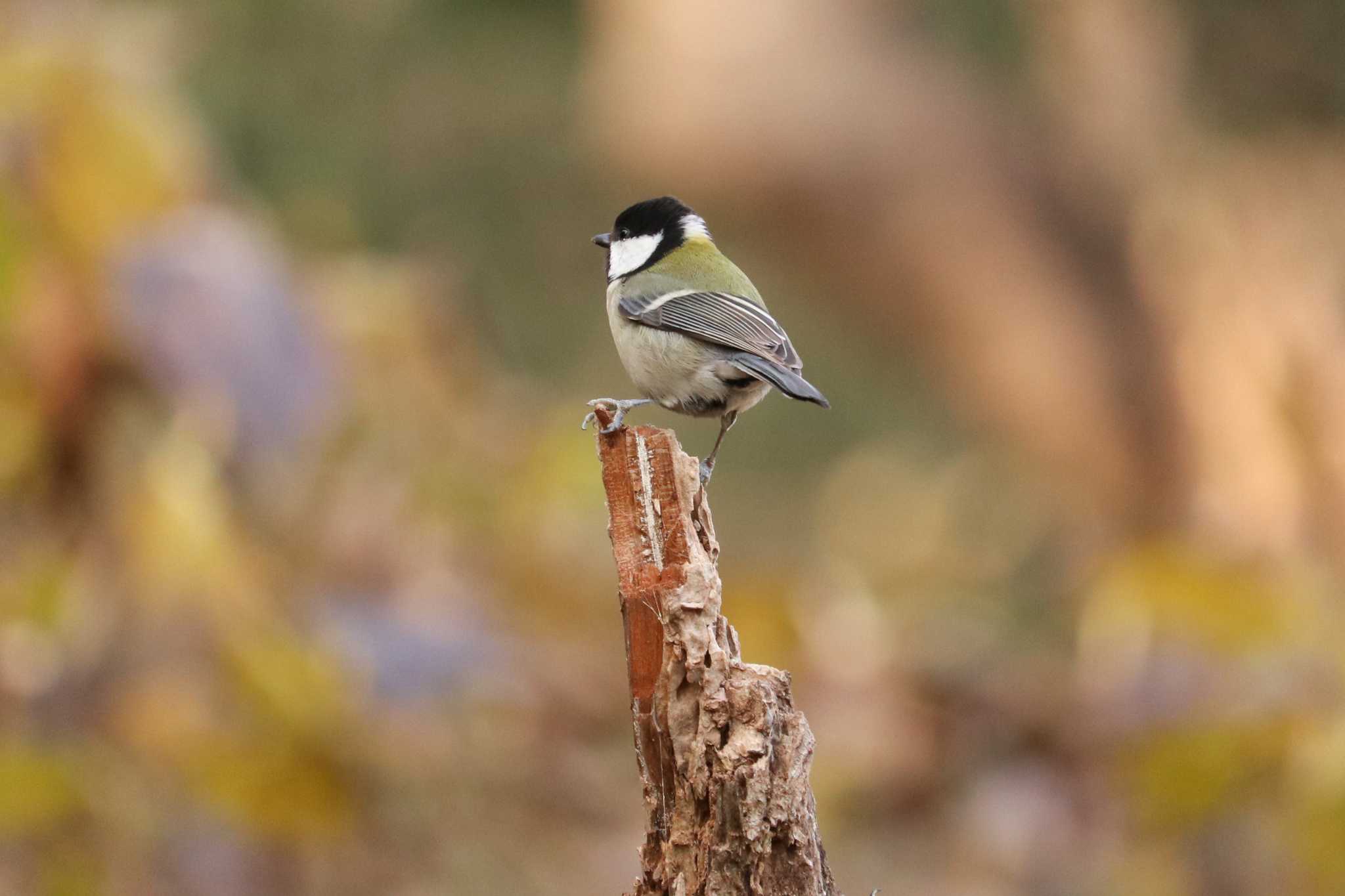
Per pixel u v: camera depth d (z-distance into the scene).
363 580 9.14
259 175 17.88
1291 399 10.09
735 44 13.55
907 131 13.17
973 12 13.44
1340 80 13.94
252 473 8.65
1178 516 11.23
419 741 8.76
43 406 8.03
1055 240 12.55
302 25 18.55
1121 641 8.54
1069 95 12.98
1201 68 13.96
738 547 16.75
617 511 5.30
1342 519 9.78
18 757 7.40
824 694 9.92
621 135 14.53
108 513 8.09
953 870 9.21
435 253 18.34
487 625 9.38
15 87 8.32
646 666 5.10
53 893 7.54
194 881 7.84
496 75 19.19
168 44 9.18
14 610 7.93
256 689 8.02
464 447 10.36
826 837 9.52
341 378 8.93
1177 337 11.35
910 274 13.48
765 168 13.66
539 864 8.95
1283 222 11.60
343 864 8.41
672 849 4.90
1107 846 9.01
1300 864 7.68
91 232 8.23
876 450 17.02
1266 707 7.89
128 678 7.95
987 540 13.47
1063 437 12.49
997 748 9.77
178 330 8.23
